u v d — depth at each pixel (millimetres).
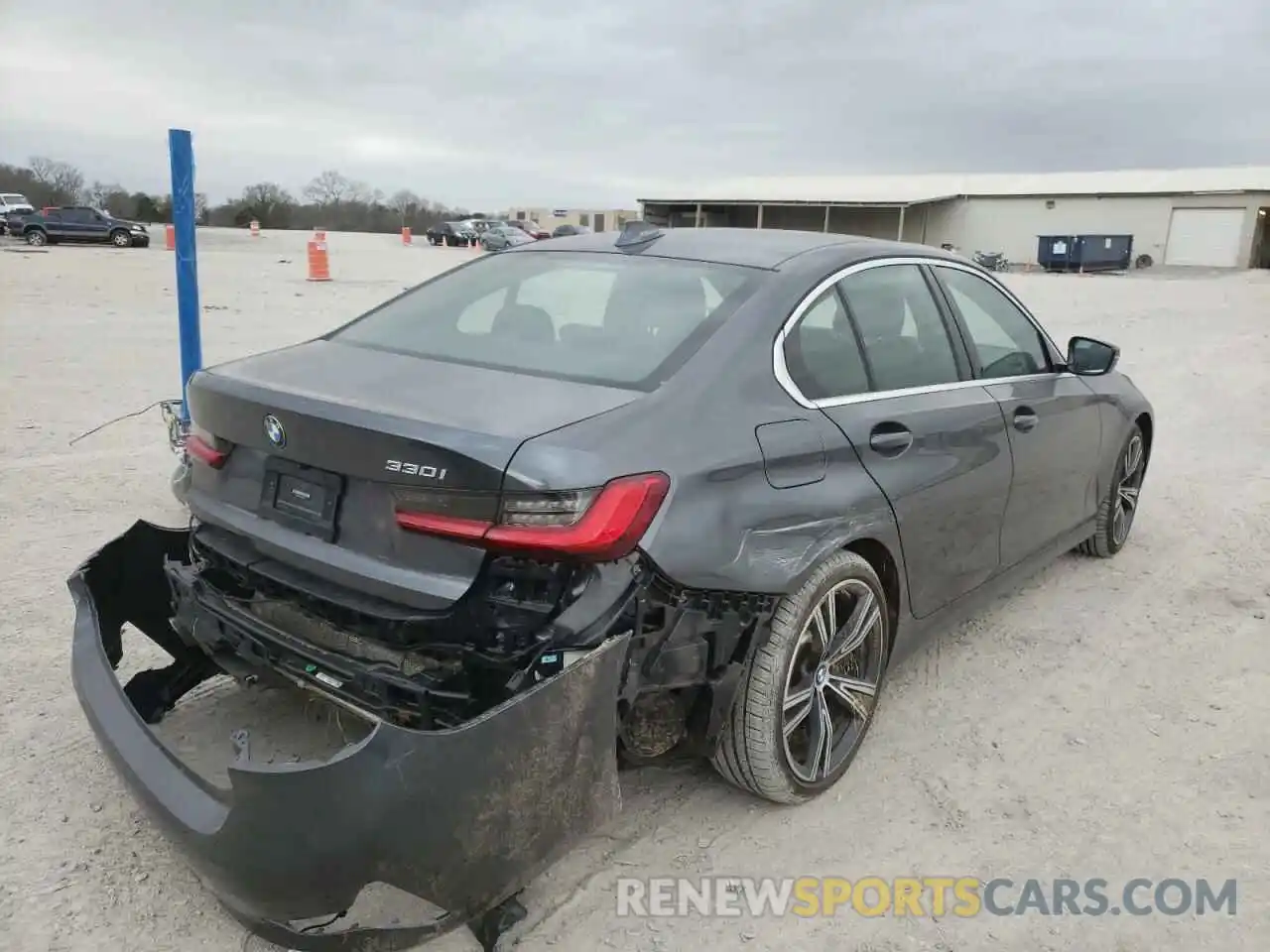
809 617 2910
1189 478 7297
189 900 2650
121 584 3203
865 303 3449
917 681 4035
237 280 21516
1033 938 2658
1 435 7020
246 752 2164
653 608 2514
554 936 2586
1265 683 4086
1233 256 52719
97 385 8992
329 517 2574
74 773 3162
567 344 3018
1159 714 3822
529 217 85188
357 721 2971
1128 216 55312
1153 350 14844
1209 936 2680
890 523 3211
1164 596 4980
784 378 3004
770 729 2889
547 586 2350
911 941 2637
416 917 2594
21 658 3832
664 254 3467
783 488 2832
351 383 2770
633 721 2719
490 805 2213
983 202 59281
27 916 2551
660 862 2891
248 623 2785
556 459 2322
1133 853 3006
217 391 2826
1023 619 4664
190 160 5676
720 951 2570
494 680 2398
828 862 2924
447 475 2334
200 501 2965
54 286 17969
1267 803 3264
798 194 63438
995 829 3100
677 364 2832
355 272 25672
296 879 2139
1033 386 4266
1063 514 4641
